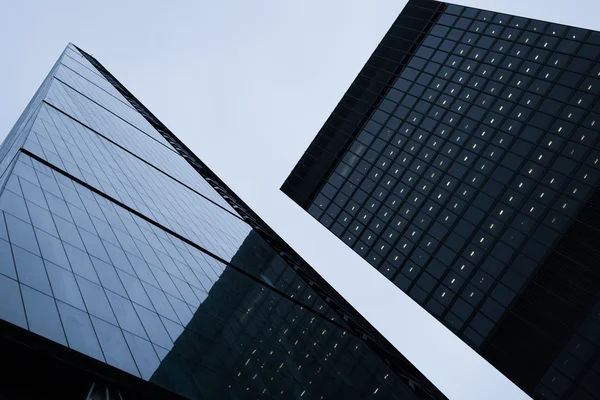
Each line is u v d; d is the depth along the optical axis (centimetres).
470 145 7325
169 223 4047
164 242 3497
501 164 6850
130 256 2827
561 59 7200
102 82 8231
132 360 1959
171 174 6044
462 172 7169
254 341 3097
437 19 9194
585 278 5531
